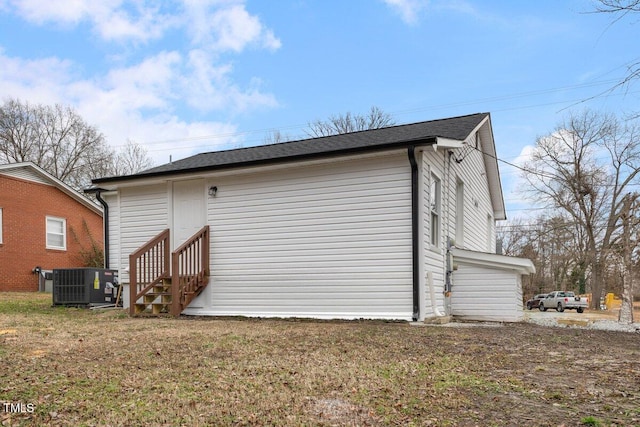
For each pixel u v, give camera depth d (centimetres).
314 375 420
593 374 427
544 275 3494
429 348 559
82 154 3316
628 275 1054
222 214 1029
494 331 737
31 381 396
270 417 312
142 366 455
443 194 1009
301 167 955
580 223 2792
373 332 691
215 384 391
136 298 964
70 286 1116
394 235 871
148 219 1117
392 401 345
